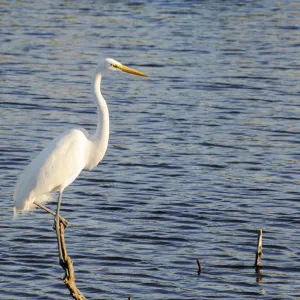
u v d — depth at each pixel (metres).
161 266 15.01
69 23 38.16
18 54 32.16
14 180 19.22
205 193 18.59
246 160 20.95
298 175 19.86
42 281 14.34
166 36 36.12
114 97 26.89
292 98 27.14
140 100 26.59
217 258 15.37
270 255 15.51
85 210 17.50
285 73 30.52
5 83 27.98
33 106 25.55
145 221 16.98
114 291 14.07
